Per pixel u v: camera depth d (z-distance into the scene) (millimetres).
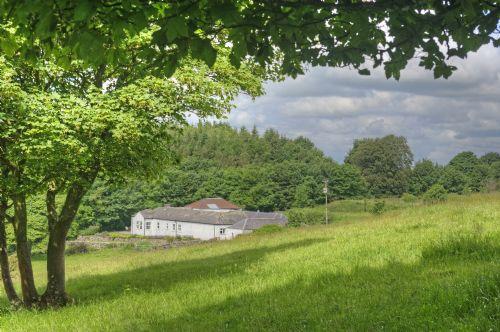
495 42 3910
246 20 4164
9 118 13453
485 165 174500
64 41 4844
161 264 26141
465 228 17594
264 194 157000
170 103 15500
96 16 4293
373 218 31719
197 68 16078
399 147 170500
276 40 4379
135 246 83812
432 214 25125
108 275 24578
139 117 14469
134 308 13445
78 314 13961
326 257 17094
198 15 4031
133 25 4125
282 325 9031
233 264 20531
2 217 16859
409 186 168250
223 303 12328
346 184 160750
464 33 3895
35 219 54844
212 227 116562
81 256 71250
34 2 3908
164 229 127000
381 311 8539
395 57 4316
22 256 17094
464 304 7664
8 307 17359
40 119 13305
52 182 15711
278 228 43219
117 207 125438
